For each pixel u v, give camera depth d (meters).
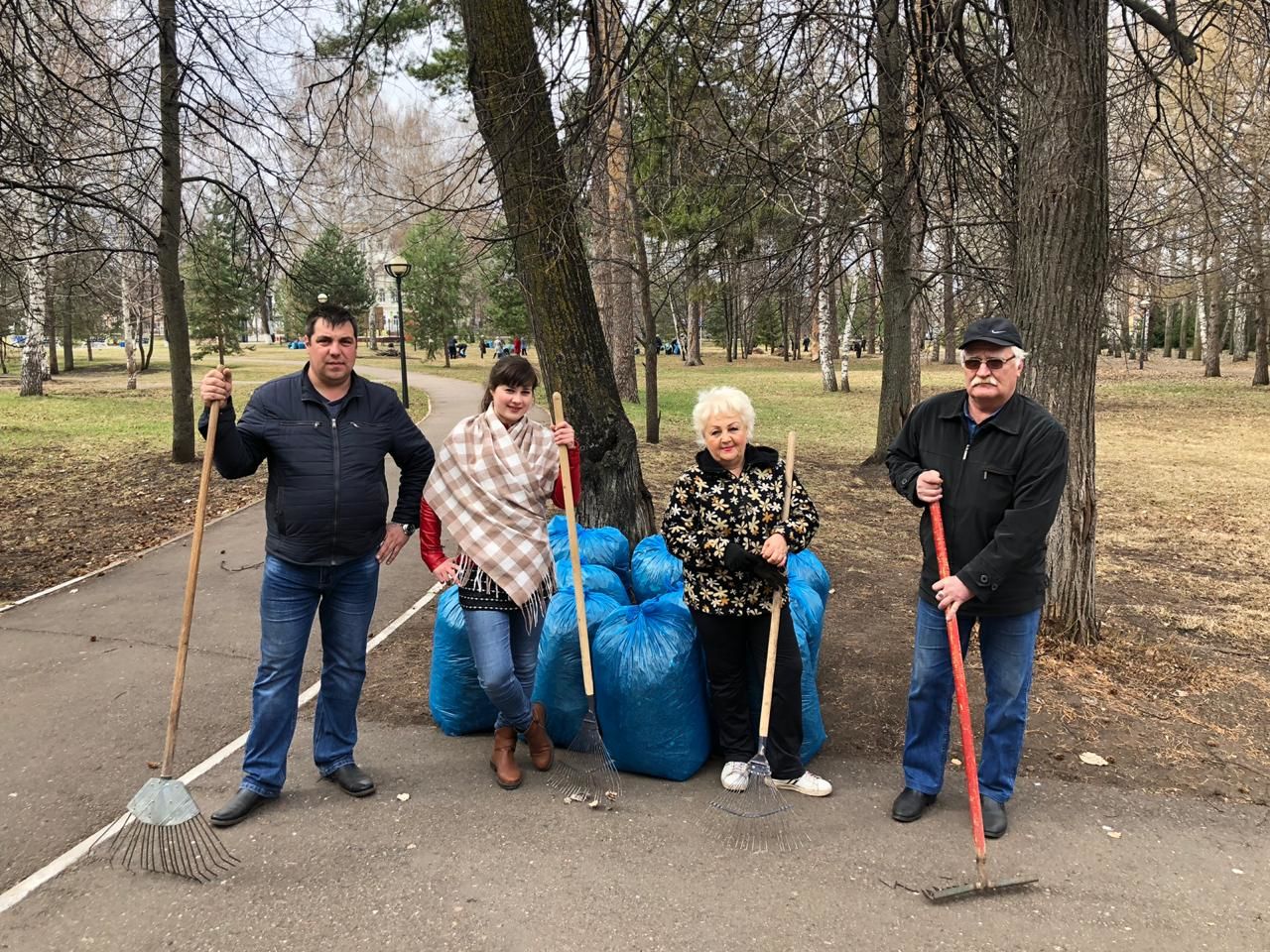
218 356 43.91
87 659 4.76
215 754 3.64
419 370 37.41
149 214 11.82
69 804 3.22
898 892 2.69
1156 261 9.67
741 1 5.84
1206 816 3.18
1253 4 4.76
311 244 12.14
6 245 10.84
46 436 14.48
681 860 2.86
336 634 3.26
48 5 7.53
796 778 3.33
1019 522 2.81
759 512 3.20
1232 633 5.52
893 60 7.08
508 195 5.28
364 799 3.25
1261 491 10.91
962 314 9.52
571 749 3.37
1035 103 4.67
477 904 2.62
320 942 2.45
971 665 4.74
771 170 6.70
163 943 2.44
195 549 2.96
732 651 3.35
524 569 3.21
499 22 5.05
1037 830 3.07
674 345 59.88
